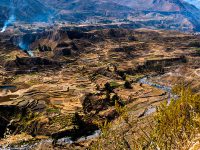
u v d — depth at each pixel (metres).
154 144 88.38
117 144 123.00
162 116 89.19
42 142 196.75
